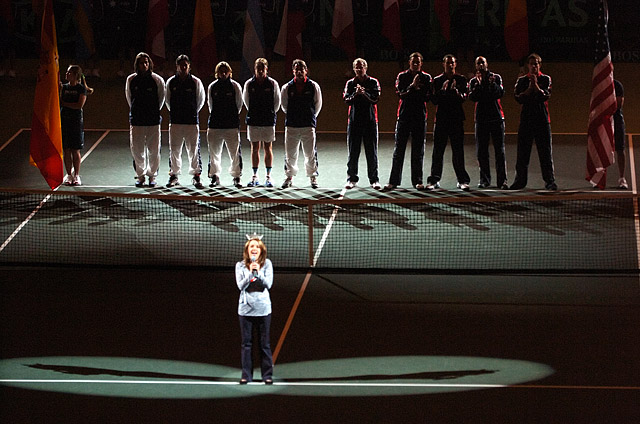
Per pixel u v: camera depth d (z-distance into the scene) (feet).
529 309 101.50
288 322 98.73
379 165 160.25
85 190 146.72
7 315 100.53
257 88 142.92
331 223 131.23
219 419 76.79
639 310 100.78
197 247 122.31
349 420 76.33
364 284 109.91
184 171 158.20
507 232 126.62
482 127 143.43
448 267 114.83
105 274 113.09
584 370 85.87
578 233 125.90
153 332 96.17
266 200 117.91
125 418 77.00
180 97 143.54
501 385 82.74
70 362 88.79
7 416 77.30
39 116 128.88
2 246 122.72
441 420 76.13
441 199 117.70
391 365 87.61
